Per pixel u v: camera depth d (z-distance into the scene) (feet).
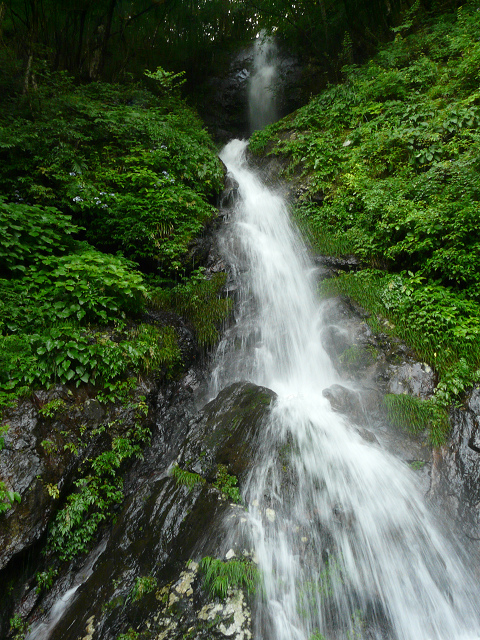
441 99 30.71
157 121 34.24
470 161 23.41
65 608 11.93
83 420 15.21
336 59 51.31
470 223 20.99
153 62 57.88
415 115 30.04
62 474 13.71
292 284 26.02
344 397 17.62
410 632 11.22
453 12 41.09
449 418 16.74
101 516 14.05
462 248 21.36
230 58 66.28
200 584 11.00
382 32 45.62
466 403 16.85
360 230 26.66
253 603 10.57
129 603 11.15
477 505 14.32
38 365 15.15
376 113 33.17
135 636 10.27
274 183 36.04
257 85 62.54
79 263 19.02
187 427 17.10
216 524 12.52
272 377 21.42
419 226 22.65
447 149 27.09
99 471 14.53
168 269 25.20
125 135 30.94
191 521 12.82
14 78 32.78
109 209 25.08
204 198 31.04
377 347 20.31
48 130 27.32
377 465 14.96
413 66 34.04
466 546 13.56
